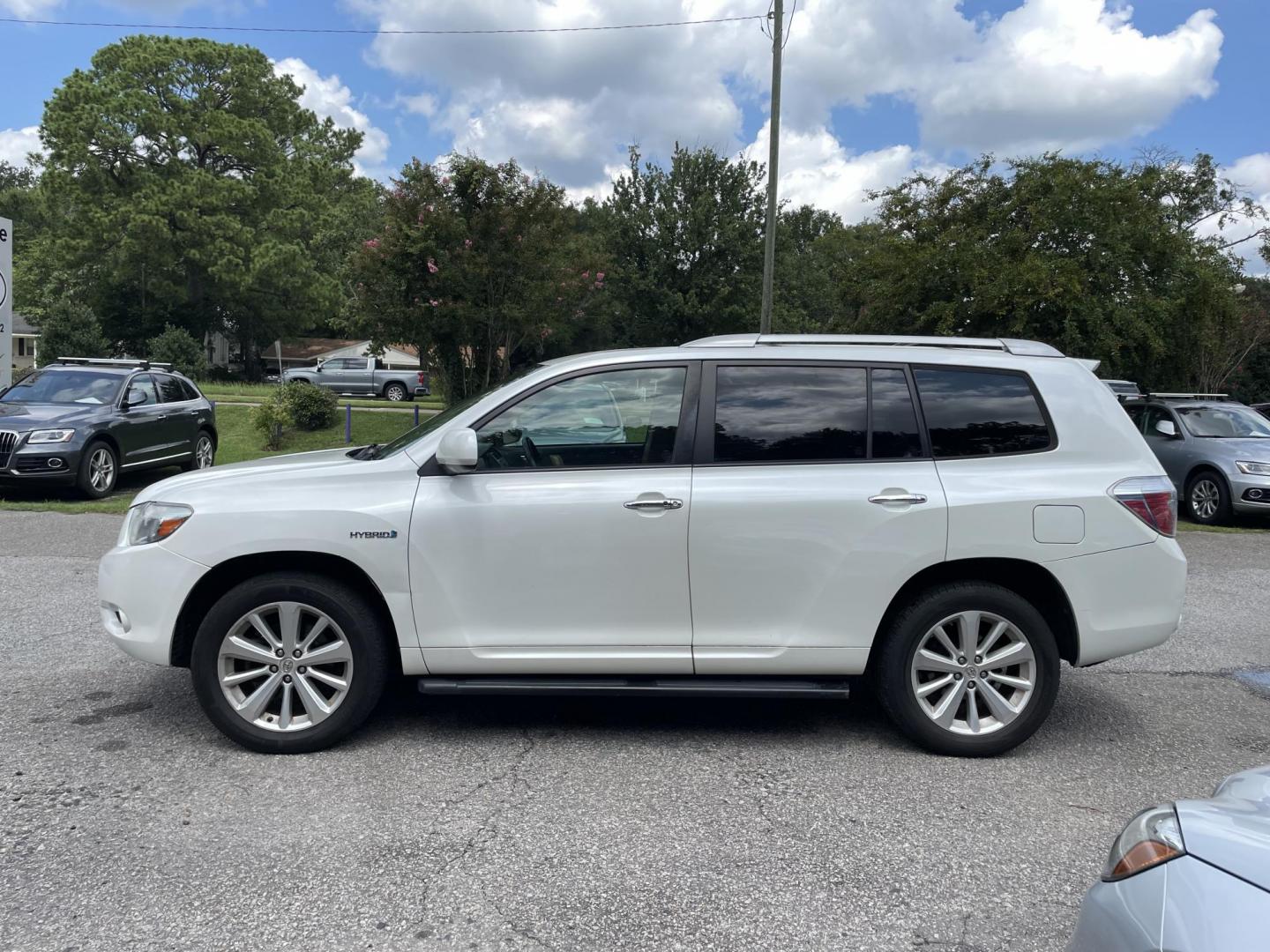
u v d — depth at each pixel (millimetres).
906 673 4168
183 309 49062
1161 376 18297
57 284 47844
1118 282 16469
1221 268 18000
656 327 30266
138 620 4102
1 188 80688
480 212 18578
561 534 4047
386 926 2832
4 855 3207
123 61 45656
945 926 2875
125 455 12352
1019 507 4082
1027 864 3266
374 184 60375
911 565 4078
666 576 4070
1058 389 4301
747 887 3088
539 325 19875
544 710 4816
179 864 3176
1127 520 4145
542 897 3004
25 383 12680
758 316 29938
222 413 22844
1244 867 1729
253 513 4035
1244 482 11859
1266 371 29516
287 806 3633
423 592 4055
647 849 3336
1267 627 6836
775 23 19547
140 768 3965
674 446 4172
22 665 5328
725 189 29906
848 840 3424
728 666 4133
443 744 4320
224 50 47219
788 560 4066
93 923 2814
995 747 4180
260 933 2779
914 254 17594
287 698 4129
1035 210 16438
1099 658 4188
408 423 21719
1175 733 4594
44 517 10477
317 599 4055
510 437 4207
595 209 36094
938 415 4238
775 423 4203
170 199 43812
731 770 4059
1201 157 25516
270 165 48406
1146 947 1754
